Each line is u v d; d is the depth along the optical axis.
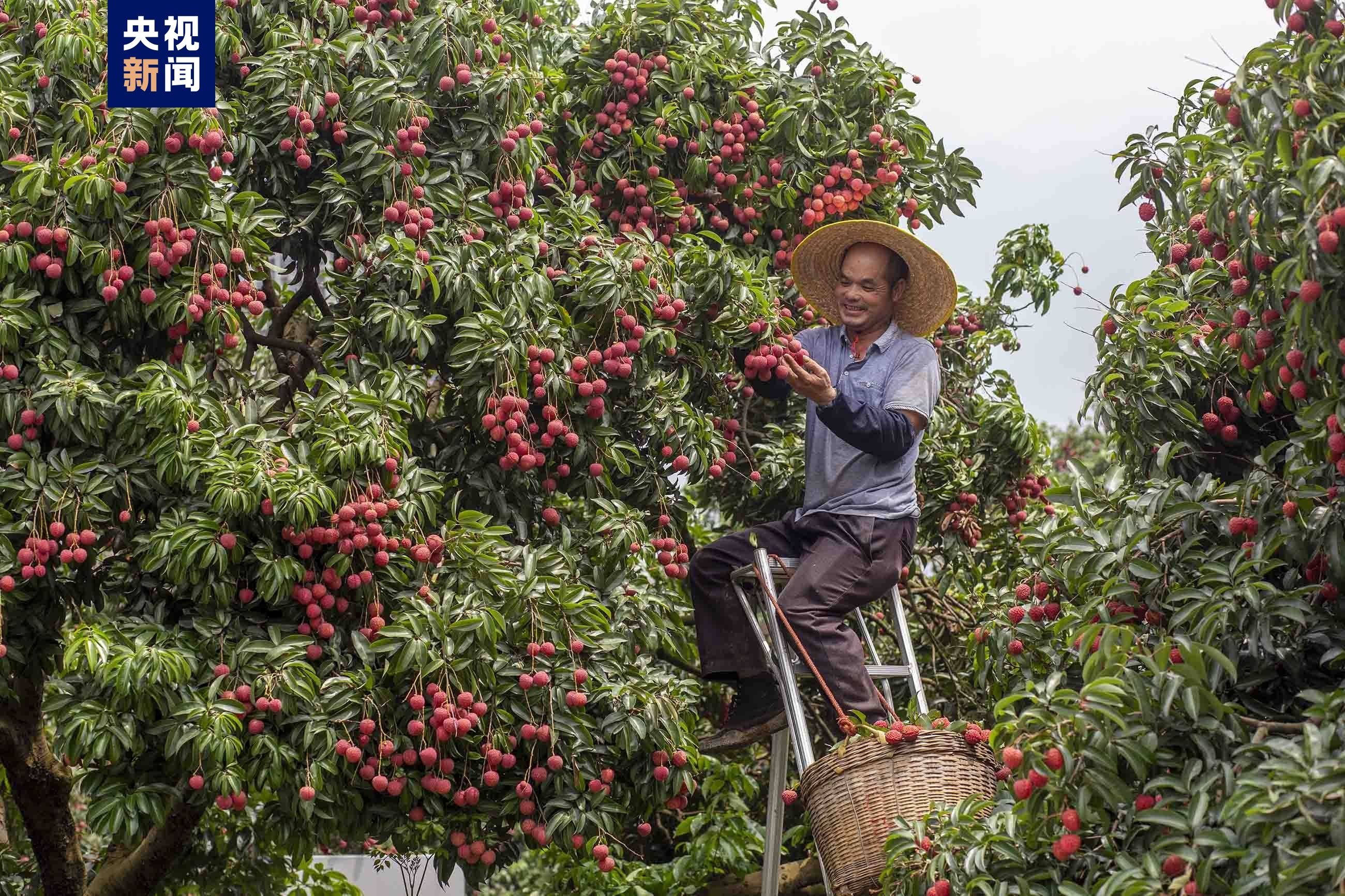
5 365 4.45
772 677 4.86
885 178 6.12
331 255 5.77
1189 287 4.11
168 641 4.46
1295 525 3.18
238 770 4.31
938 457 6.72
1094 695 2.97
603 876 7.16
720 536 7.98
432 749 4.45
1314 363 3.12
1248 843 2.74
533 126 5.55
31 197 4.46
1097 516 3.71
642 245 5.27
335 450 4.50
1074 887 2.98
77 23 4.88
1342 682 3.07
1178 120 4.21
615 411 5.36
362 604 4.69
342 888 7.29
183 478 4.43
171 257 4.57
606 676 4.88
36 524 4.39
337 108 5.27
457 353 4.88
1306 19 3.12
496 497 5.23
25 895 6.79
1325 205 2.81
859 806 3.82
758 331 5.05
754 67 6.33
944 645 7.46
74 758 4.32
